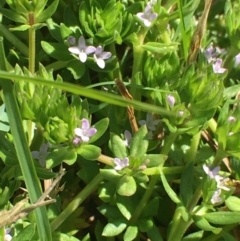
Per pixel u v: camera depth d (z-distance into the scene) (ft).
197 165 0.76
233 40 0.79
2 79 0.68
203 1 0.86
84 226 0.75
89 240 0.74
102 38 0.75
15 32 0.79
